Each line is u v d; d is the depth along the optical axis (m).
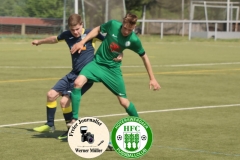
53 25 73.06
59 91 16.00
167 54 52.62
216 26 89.81
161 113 20.05
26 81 29.39
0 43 63.69
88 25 77.38
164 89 27.12
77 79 14.82
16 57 45.34
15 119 18.50
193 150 14.26
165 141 15.29
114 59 14.95
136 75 33.47
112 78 15.02
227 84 29.56
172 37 88.88
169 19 93.62
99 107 21.22
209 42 78.06
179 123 18.08
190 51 57.66
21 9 72.69
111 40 14.80
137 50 14.98
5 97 23.61
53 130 16.38
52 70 35.28
